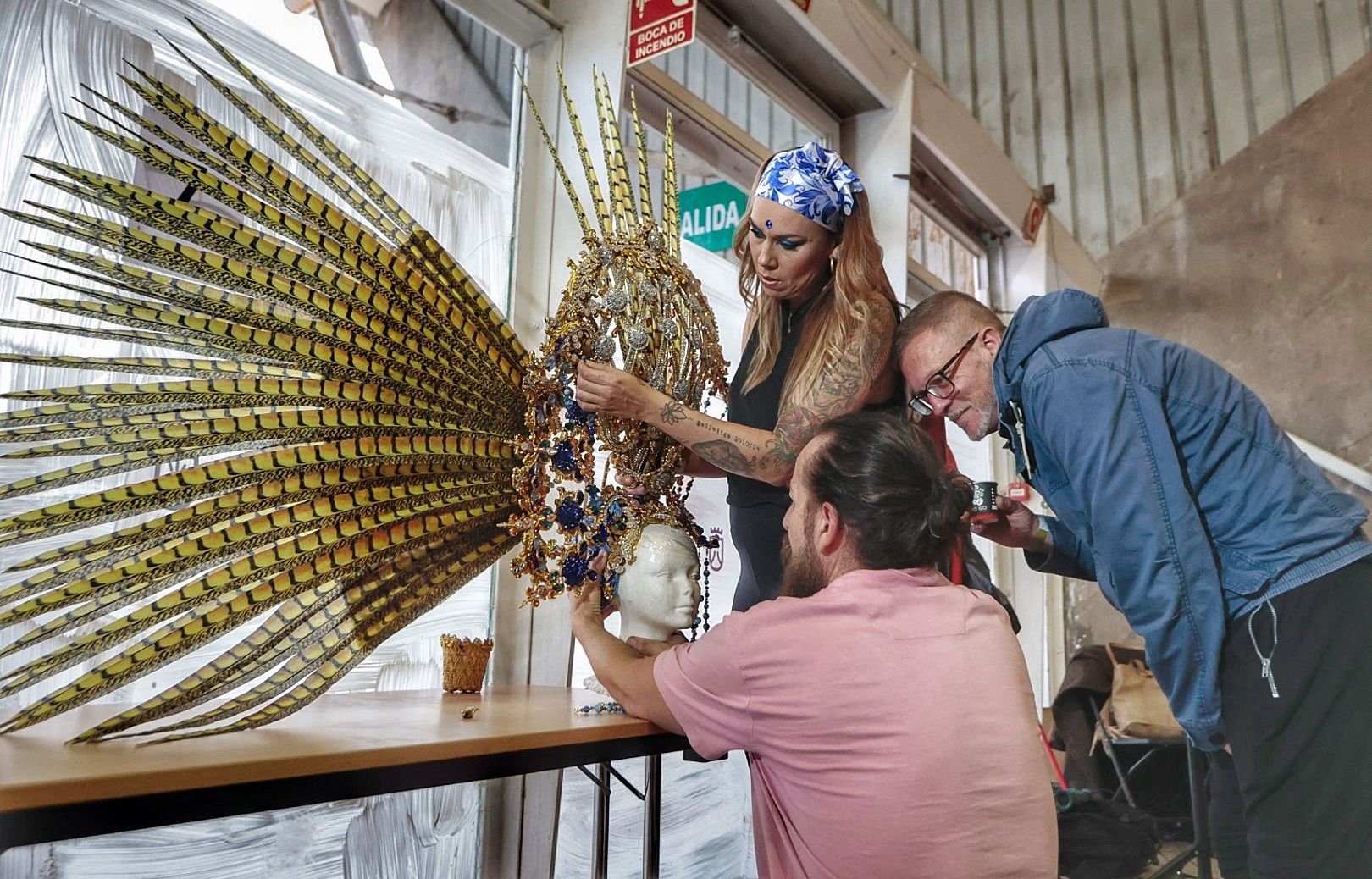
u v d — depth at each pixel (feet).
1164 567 3.48
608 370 3.60
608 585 3.71
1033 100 11.81
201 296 2.61
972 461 7.79
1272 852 3.47
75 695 2.31
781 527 4.26
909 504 3.11
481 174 4.90
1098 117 11.32
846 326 4.02
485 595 4.67
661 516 3.81
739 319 6.24
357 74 4.34
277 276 2.79
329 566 2.81
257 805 1.96
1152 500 3.49
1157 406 3.56
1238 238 9.55
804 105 7.06
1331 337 8.68
